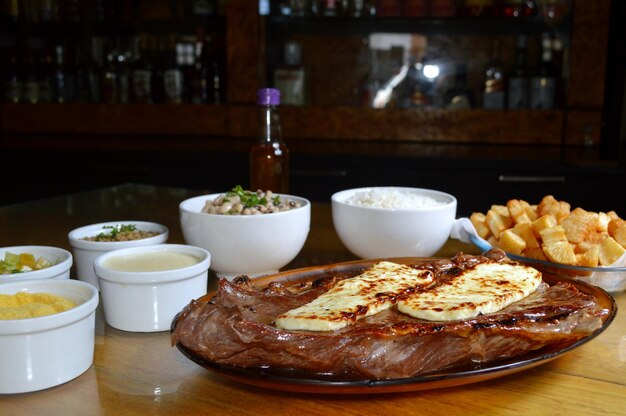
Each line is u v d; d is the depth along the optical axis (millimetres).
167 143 3414
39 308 836
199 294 1042
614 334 996
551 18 3193
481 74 3420
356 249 1361
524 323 808
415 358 779
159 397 807
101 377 861
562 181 2854
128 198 2125
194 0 3523
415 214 1270
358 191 1502
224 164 3164
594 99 3232
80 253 1200
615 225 1240
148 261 1056
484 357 811
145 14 3586
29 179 3332
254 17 3432
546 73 3307
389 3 3379
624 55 3111
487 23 3350
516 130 3352
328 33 3490
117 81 3684
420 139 3451
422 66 3457
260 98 1559
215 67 3584
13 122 3783
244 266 1236
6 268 1050
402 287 928
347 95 3545
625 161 2848
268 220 1195
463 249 1505
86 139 3559
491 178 2922
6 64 3756
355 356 763
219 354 792
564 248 1158
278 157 1601
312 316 812
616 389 821
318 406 781
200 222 1211
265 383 766
